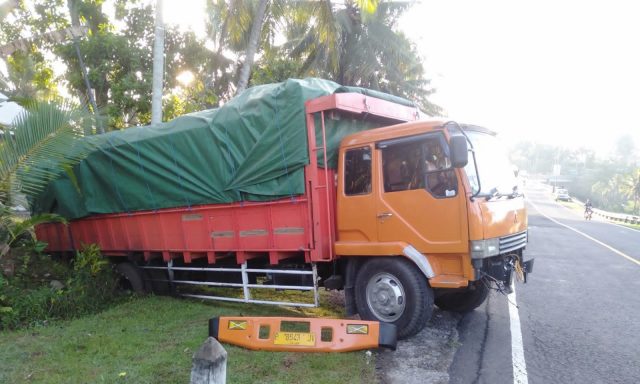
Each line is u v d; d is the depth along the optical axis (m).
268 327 5.66
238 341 5.34
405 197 5.68
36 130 6.74
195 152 7.15
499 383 4.53
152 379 4.45
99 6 17.88
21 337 5.91
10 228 7.77
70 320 6.84
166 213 7.75
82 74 15.41
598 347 5.54
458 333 6.06
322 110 5.90
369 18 19.88
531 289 8.71
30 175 6.81
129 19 16.77
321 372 4.64
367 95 6.69
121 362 4.94
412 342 5.66
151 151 7.70
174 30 16.67
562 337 5.91
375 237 5.90
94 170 8.51
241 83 13.71
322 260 6.00
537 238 18.55
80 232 9.32
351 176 6.20
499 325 6.41
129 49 15.70
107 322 6.57
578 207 53.22
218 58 17.78
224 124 6.82
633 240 18.09
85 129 7.22
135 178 8.00
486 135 6.43
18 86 12.54
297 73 17.56
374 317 5.86
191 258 7.64
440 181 5.46
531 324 6.47
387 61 22.70
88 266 8.23
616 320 6.64
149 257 8.27
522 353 5.32
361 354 5.11
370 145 6.02
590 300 7.84
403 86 23.66
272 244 6.45
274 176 6.28
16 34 17.58
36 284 7.77
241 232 6.80
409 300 5.54
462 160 5.10
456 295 6.89
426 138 5.59
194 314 6.90
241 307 7.45
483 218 5.30
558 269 10.96
